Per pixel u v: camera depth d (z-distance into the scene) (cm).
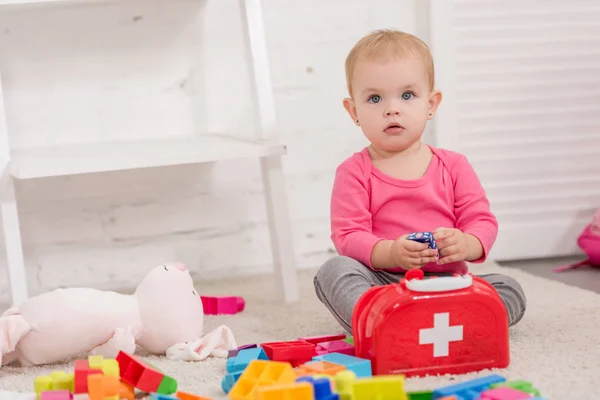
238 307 174
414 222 146
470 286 116
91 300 134
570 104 220
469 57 215
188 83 211
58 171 166
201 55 211
